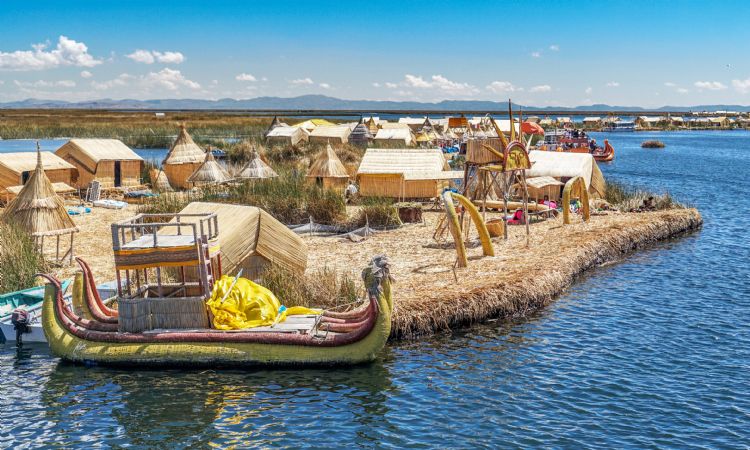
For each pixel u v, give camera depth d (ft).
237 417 42.88
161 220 91.15
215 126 378.12
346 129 259.39
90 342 51.34
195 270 58.18
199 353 49.83
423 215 109.19
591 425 41.52
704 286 72.64
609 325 59.88
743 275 77.25
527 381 47.96
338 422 42.11
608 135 465.88
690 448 38.73
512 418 42.50
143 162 145.28
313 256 80.79
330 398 45.39
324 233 95.91
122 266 50.90
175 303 51.03
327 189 113.91
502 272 70.23
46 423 42.37
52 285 53.01
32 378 49.08
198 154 142.51
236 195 108.58
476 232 94.63
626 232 91.50
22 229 74.79
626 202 116.98
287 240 65.31
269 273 61.98
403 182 119.24
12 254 68.54
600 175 124.77
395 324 55.88
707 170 207.82
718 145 343.46
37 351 54.39
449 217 73.67
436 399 45.16
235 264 60.95
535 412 43.29
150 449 39.34
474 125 301.22
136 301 50.90
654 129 555.28
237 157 185.88
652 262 83.92
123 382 48.21
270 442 39.83
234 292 52.80
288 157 190.60
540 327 59.36
